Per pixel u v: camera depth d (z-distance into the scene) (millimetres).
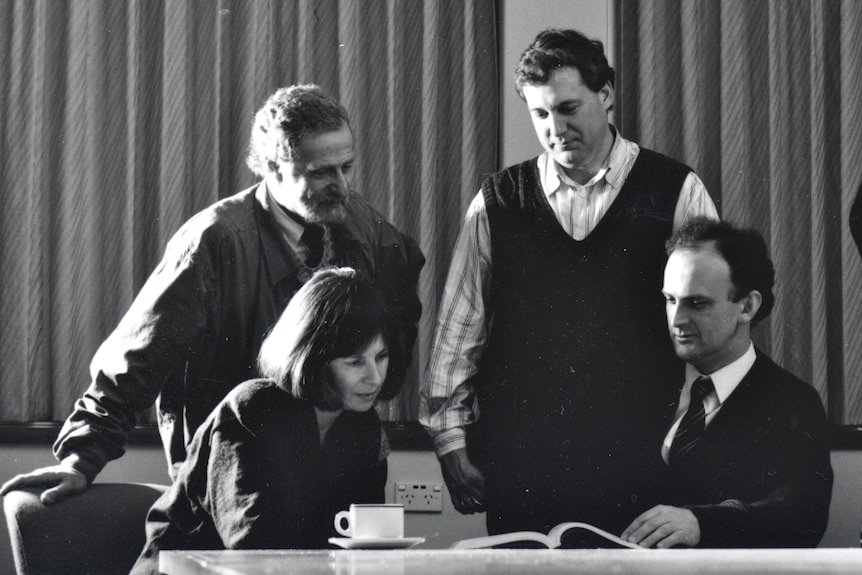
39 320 3502
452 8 3688
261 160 3020
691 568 959
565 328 2863
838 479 3539
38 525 2590
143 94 3582
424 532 3467
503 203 2930
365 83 3635
